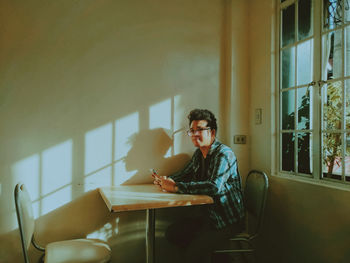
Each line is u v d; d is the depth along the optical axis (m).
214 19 2.64
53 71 2.19
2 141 2.07
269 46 2.41
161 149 2.46
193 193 1.85
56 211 2.17
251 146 2.62
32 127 2.13
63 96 2.21
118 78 2.35
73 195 2.21
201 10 2.61
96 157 2.28
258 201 2.03
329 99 1.95
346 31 1.84
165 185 1.94
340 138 1.87
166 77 2.49
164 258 2.46
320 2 2.02
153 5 2.46
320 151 2.01
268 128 2.42
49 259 1.66
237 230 2.01
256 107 2.56
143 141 2.41
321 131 2.01
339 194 1.77
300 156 2.20
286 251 2.21
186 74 2.55
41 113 2.15
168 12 2.51
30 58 2.14
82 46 2.26
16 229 2.09
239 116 2.62
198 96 2.58
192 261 1.94
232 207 1.99
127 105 2.37
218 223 1.93
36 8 2.16
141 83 2.41
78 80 2.24
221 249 1.94
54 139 2.18
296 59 2.23
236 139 2.60
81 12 2.27
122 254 2.34
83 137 2.24
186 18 2.56
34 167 2.13
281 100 2.38
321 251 1.90
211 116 2.16
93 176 2.26
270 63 2.40
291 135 2.29
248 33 2.65
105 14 2.32
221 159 1.96
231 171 2.01
